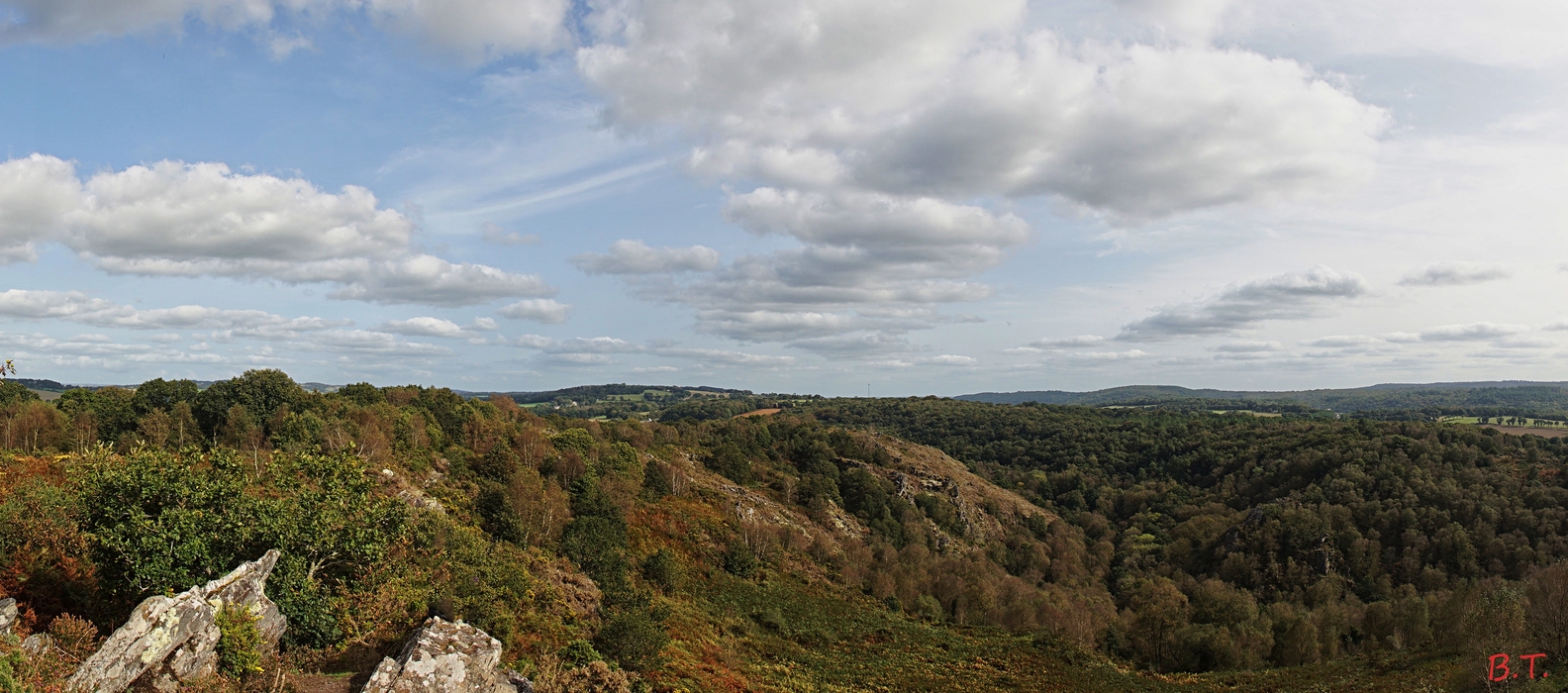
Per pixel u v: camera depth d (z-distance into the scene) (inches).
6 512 850.1
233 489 984.9
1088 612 3695.9
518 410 5216.5
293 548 992.9
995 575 4375.0
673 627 2239.2
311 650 914.1
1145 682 2719.0
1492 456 4670.3
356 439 2518.5
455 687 754.2
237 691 738.2
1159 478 6456.7
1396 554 3983.8
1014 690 2380.7
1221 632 3206.2
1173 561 4810.5
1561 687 1747.0
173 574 858.1
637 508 3636.8
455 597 1309.1
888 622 3196.4
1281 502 4744.1
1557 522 3690.9
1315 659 3051.2
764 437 6555.1
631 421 6250.0
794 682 2065.7
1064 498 6560.0
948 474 6323.8
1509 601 2218.3
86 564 848.9
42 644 676.7
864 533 4906.5
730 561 3400.6
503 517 2421.3
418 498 2220.7
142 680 664.4
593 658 1403.8
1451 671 2394.2
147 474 915.4
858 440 6712.6
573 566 2401.6
